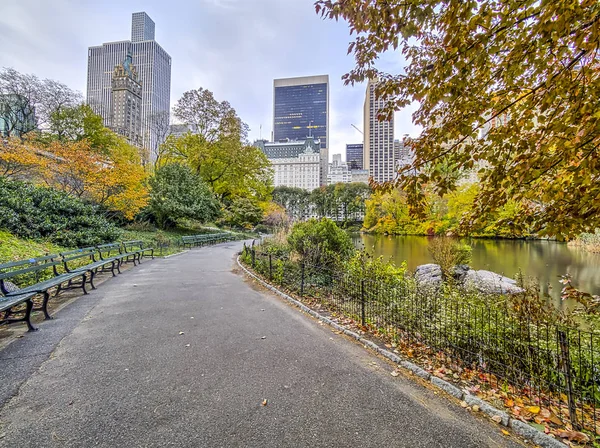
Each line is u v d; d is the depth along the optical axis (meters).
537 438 2.18
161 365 3.17
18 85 21.08
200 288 6.95
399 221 38.59
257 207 32.69
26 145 12.30
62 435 2.09
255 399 2.59
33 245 8.26
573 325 3.73
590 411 2.56
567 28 2.12
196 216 20.61
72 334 3.95
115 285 7.05
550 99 2.49
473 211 3.45
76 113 25.30
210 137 26.88
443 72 2.69
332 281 6.14
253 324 4.55
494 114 3.05
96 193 13.62
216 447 2.02
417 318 3.85
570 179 2.89
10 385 2.69
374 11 2.63
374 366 3.29
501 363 3.00
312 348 3.71
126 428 2.18
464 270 12.67
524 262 17.36
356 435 2.17
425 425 2.31
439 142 3.18
